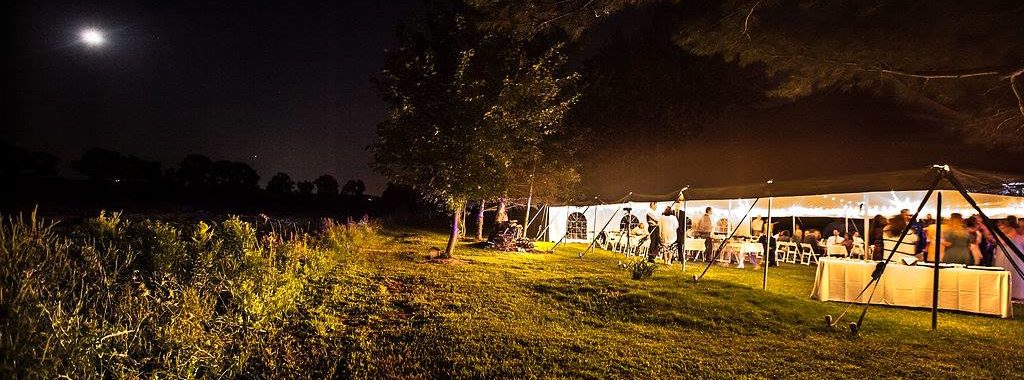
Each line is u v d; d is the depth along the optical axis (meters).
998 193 9.18
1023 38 8.04
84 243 7.17
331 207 36.19
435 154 12.17
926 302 8.81
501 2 8.88
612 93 23.98
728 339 6.83
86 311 5.33
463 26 12.73
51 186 27.91
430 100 12.39
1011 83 8.57
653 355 5.93
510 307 7.96
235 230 9.18
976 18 8.15
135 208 22.50
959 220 10.35
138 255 7.34
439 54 13.12
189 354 4.62
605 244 19.11
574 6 8.84
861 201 15.06
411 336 6.09
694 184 16.56
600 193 20.59
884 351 6.43
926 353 6.39
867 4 8.72
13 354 3.57
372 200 42.34
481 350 5.74
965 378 5.52
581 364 5.48
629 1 8.75
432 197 13.19
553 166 19.23
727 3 8.97
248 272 7.14
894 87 10.01
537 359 5.58
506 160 12.41
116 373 4.14
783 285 11.09
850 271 9.17
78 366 3.92
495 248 16.45
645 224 19.72
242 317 5.86
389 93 12.83
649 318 7.75
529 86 12.57
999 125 10.32
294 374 4.84
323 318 6.56
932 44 8.71
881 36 8.88
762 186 11.60
